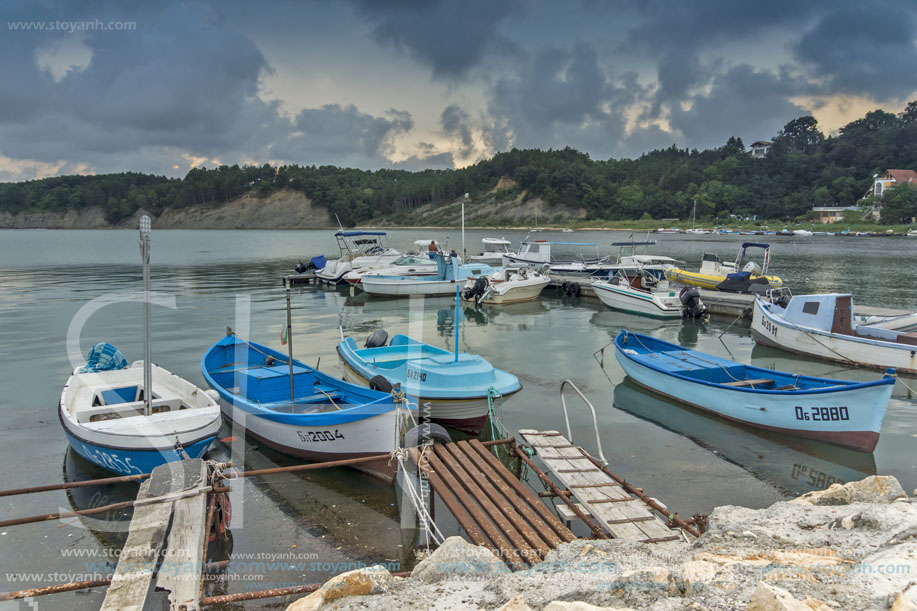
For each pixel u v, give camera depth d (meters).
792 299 17.81
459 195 161.38
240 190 182.00
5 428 10.85
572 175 142.62
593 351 17.72
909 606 3.21
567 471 7.82
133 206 167.25
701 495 8.37
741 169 148.38
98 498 8.33
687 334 20.86
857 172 136.12
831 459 9.70
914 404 12.73
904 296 28.17
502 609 3.67
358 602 4.17
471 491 7.10
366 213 159.75
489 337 19.97
